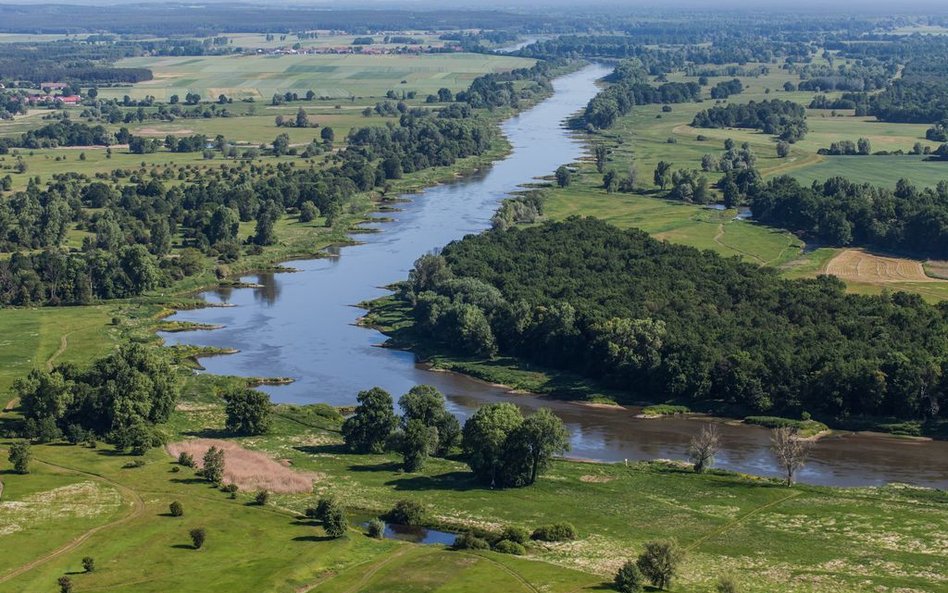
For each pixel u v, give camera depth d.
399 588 146.62
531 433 189.25
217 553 156.62
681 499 184.00
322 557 156.50
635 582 144.50
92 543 158.62
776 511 177.25
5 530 162.12
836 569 153.12
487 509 179.38
